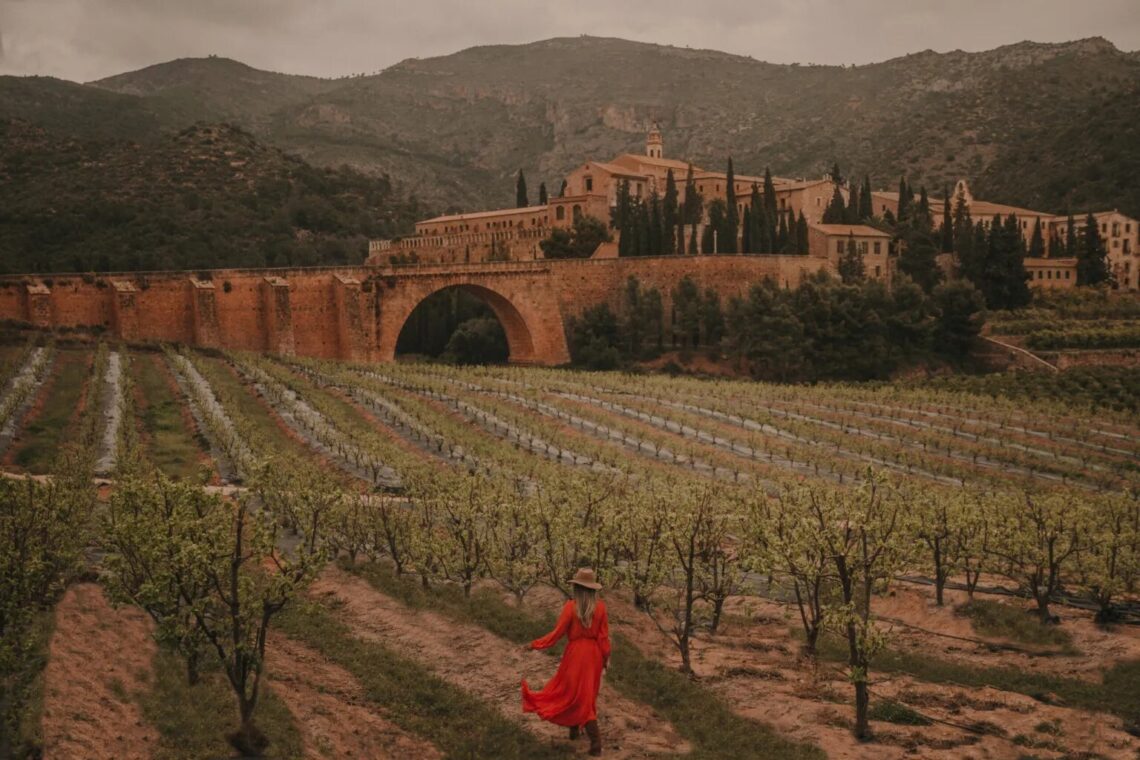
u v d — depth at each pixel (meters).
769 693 21.30
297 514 35.09
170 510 18.27
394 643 23.58
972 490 44.72
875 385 107.62
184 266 156.75
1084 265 161.00
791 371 118.44
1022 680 23.53
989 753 18.20
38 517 22.98
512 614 26.00
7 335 88.44
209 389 75.00
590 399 90.50
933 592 32.53
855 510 22.91
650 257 137.12
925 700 21.39
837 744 18.42
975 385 106.56
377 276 115.81
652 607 28.36
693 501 27.61
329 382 87.50
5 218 162.25
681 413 83.81
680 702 20.33
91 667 19.22
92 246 158.75
